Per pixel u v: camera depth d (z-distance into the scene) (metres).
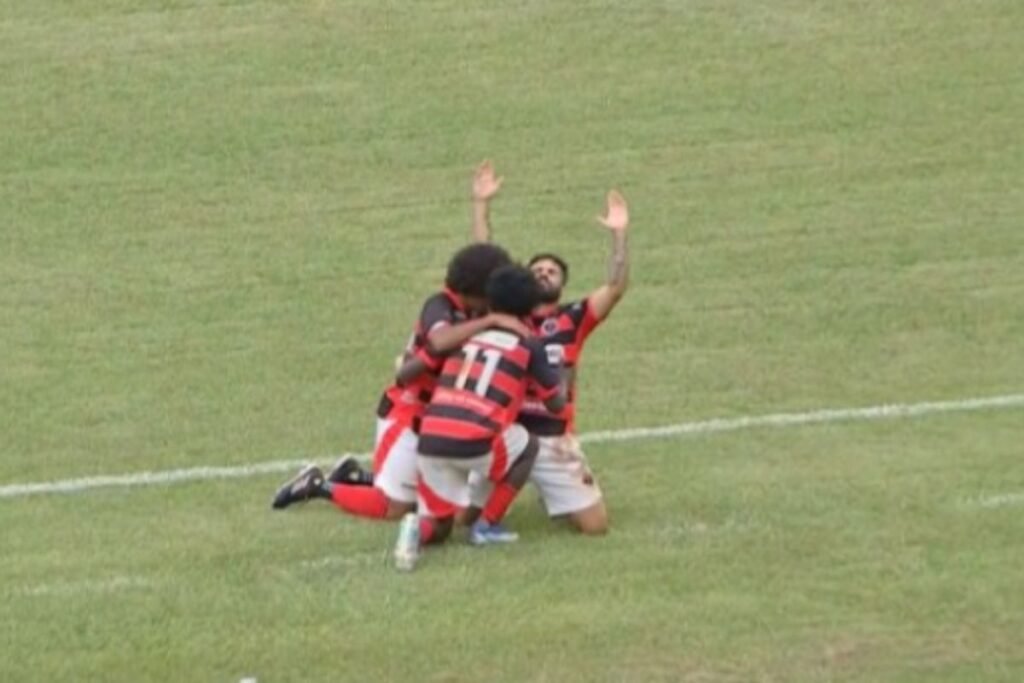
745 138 72.12
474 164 70.44
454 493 45.31
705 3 80.31
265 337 59.16
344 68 75.81
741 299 61.78
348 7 79.50
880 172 70.12
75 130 71.88
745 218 67.19
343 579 43.69
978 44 77.75
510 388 45.22
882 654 40.53
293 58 76.25
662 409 54.31
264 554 45.16
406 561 43.88
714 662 40.16
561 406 45.59
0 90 74.06
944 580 43.50
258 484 49.69
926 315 60.69
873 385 55.94
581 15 79.31
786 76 75.75
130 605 42.50
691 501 48.03
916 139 72.12
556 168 70.19
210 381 56.28
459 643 40.78
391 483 46.91
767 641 40.97
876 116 73.44
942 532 46.00
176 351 58.22
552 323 47.41
